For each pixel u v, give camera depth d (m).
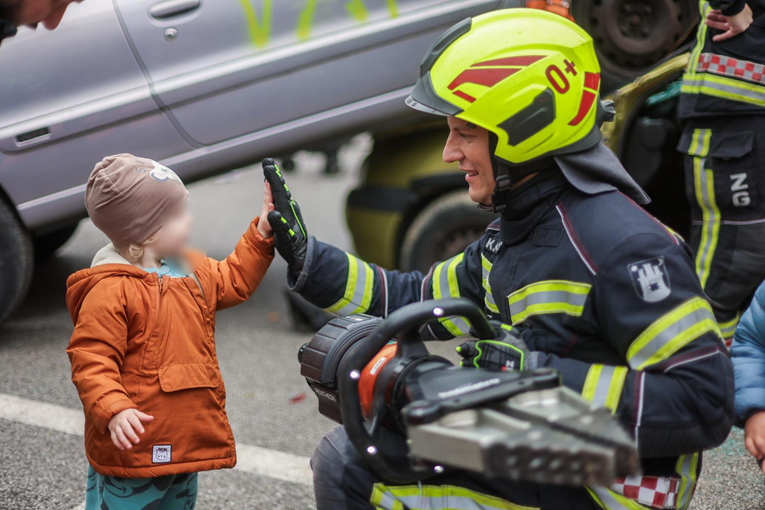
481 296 1.95
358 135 4.09
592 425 1.23
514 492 1.62
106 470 2.02
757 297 2.04
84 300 2.01
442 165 3.97
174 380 2.04
